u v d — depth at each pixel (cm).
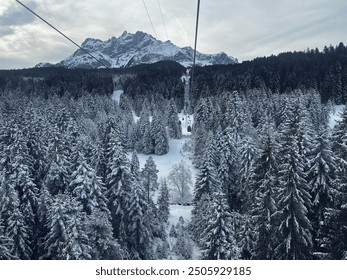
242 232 3247
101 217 3197
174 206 6788
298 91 12706
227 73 18675
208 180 5175
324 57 18838
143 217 4219
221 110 9606
